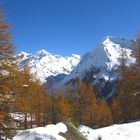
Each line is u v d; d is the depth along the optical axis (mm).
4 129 20219
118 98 40250
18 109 20906
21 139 14656
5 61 20156
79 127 19844
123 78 37969
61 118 54031
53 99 54781
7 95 20359
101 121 58500
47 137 14203
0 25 20016
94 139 17047
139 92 37250
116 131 18984
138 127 19641
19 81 20703
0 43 20047
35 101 39969
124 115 40094
